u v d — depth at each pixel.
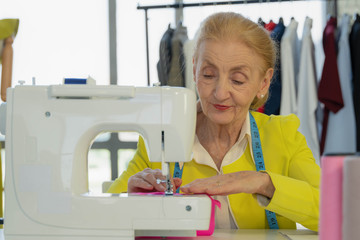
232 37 1.45
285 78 3.52
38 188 1.17
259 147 1.61
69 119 1.18
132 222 1.16
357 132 3.51
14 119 1.18
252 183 1.26
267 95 1.73
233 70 1.45
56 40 4.20
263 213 1.57
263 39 1.50
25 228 1.16
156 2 4.20
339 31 3.73
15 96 1.18
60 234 1.16
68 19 4.20
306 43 3.58
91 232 1.16
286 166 1.60
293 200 1.29
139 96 1.20
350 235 0.69
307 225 1.35
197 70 1.53
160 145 1.21
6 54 3.37
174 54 3.68
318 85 3.81
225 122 1.52
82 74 4.22
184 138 1.21
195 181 1.25
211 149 1.65
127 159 4.34
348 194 0.69
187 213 1.16
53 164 1.17
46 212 1.16
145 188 1.36
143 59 4.22
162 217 1.16
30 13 4.16
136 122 1.20
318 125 3.77
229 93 1.47
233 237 1.25
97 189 4.32
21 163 1.17
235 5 3.92
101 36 4.25
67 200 1.16
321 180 0.74
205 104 1.52
